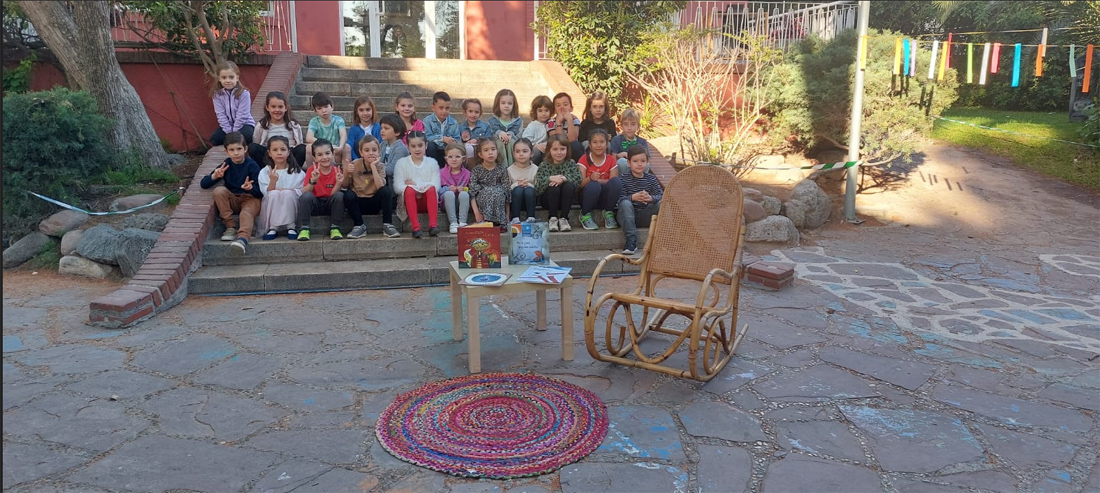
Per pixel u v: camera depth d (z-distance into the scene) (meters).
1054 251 7.23
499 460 3.02
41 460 3.02
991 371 4.10
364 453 3.11
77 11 7.50
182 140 9.83
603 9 10.66
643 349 4.47
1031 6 12.62
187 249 5.70
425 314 5.17
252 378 3.94
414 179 6.45
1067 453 3.12
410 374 4.02
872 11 14.84
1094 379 3.99
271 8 11.51
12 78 8.99
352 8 12.51
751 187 9.30
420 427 3.31
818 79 9.43
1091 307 5.46
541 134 7.60
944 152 10.68
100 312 4.81
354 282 5.84
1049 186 9.30
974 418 3.46
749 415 3.48
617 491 2.79
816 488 2.82
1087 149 9.99
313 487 2.82
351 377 3.97
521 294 5.71
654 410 3.54
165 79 9.65
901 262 6.88
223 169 6.22
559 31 10.83
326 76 10.05
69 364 4.13
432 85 10.30
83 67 7.68
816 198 8.22
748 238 7.67
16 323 4.91
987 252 7.23
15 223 6.69
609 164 7.04
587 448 3.11
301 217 6.26
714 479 2.88
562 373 4.04
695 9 11.98
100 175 7.37
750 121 10.06
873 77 8.88
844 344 4.55
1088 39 10.95
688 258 4.35
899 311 5.31
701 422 3.40
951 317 5.17
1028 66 12.45
